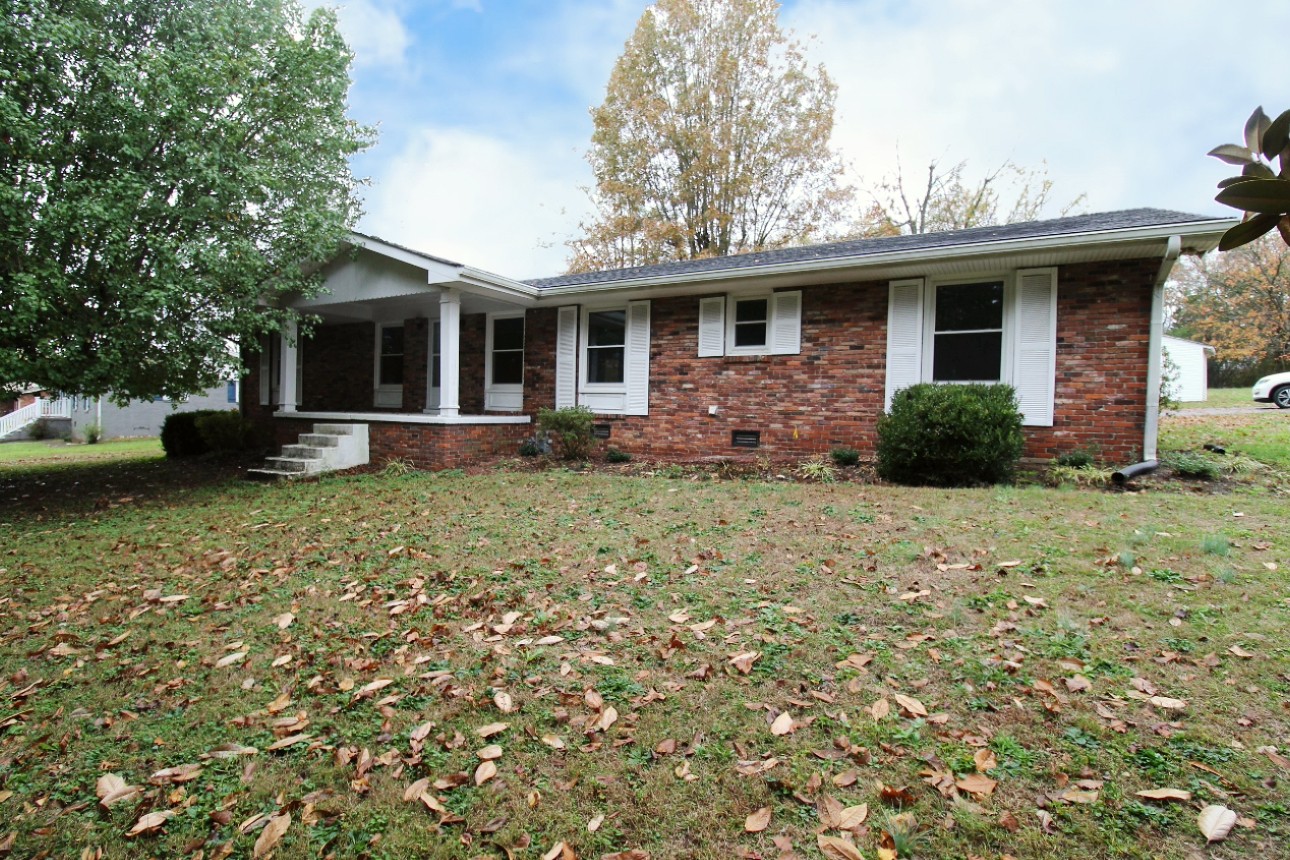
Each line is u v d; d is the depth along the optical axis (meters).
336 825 2.11
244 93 8.34
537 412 11.53
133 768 2.48
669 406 10.49
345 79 9.34
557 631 3.53
